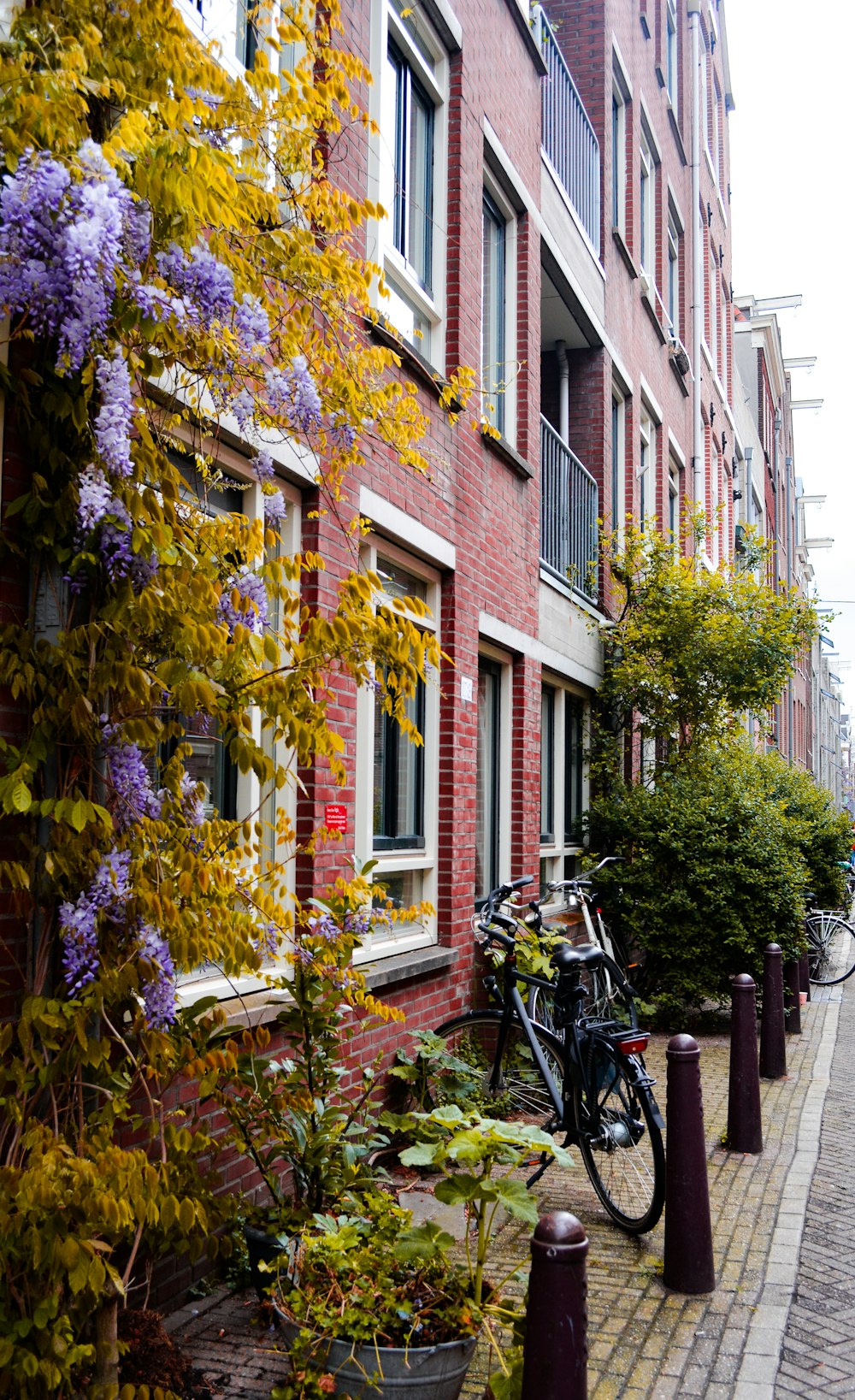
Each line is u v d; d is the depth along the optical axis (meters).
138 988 2.85
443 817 7.19
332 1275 3.22
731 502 26.73
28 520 2.93
